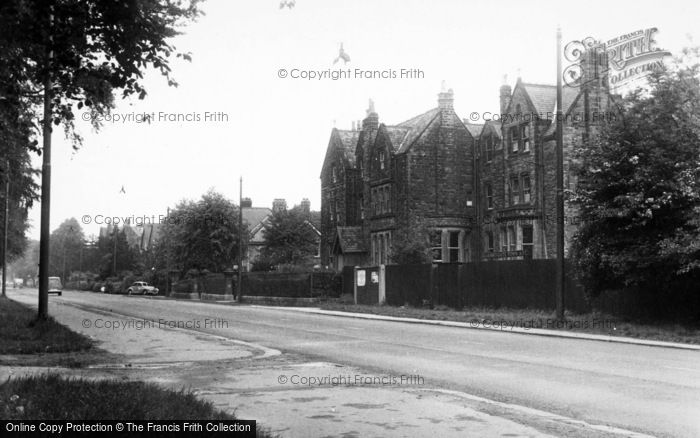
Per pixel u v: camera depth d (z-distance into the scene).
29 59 11.86
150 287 78.38
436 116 47.81
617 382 12.48
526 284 30.83
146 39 10.18
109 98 14.55
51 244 147.00
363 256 53.38
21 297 67.38
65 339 18.83
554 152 39.22
